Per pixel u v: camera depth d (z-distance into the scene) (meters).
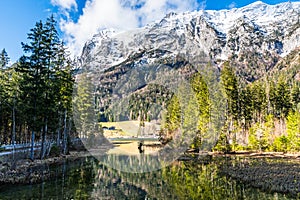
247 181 11.36
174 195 8.05
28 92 18.69
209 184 10.12
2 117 26.39
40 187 9.78
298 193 9.43
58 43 20.72
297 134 27.72
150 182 9.34
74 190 9.03
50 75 20.62
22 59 18.92
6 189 9.54
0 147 20.25
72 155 21.22
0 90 23.91
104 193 8.20
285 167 16.31
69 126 25.92
